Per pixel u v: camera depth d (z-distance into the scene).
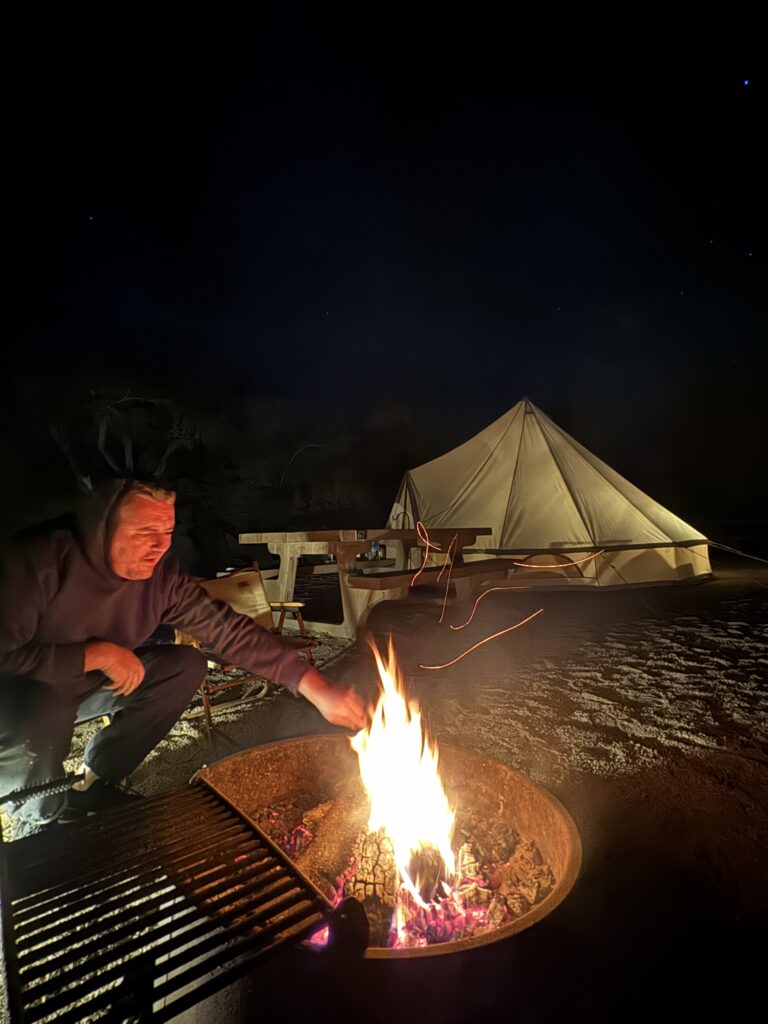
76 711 1.93
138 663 1.95
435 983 1.09
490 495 8.52
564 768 2.61
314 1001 1.08
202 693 3.00
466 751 2.03
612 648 4.75
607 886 1.79
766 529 19.84
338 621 6.06
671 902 1.72
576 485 8.35
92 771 2.14
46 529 1.88
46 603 1.84
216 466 20.36
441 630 5.50
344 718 1.99
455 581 6.86
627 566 8.00
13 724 1.80
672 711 3.32
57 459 16.02
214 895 1.30
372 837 1.82
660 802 2.31
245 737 2.99
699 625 5.58
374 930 1.48
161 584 2.11
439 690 3.72
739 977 1.43
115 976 1.06
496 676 4.02
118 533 1.85
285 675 2.09
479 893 1.61
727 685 3.78
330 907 1.22
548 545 7.93
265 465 23.72
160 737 2.19
